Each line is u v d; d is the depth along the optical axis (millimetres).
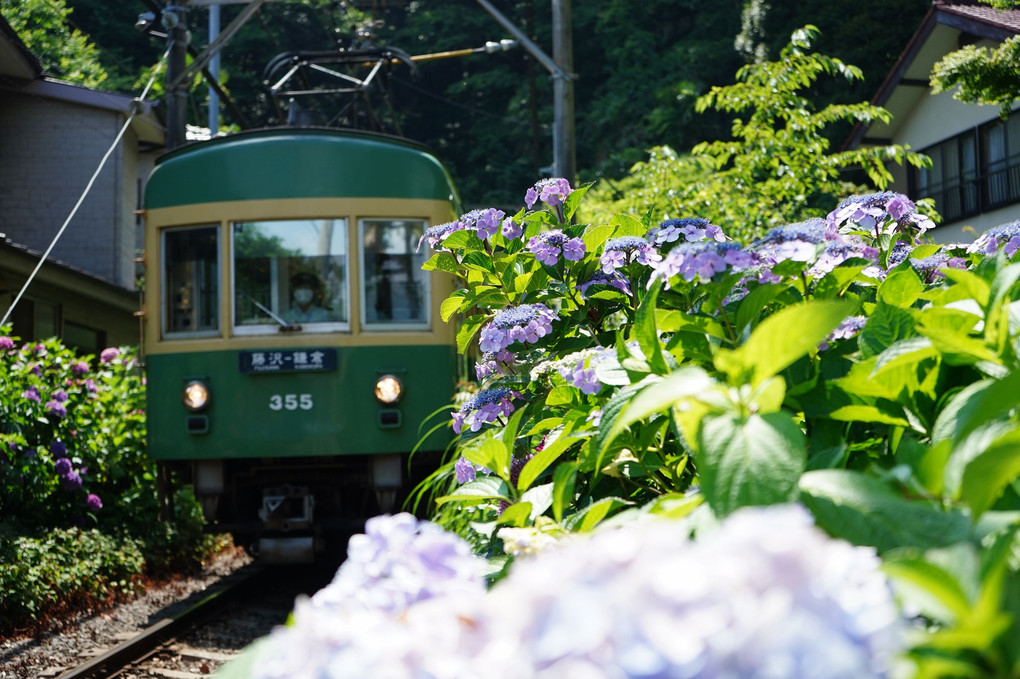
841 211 2914
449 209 8172
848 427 1729
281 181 7719
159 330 7879
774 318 1279
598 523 1643
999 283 1604
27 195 18422
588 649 665
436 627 810
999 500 1257
